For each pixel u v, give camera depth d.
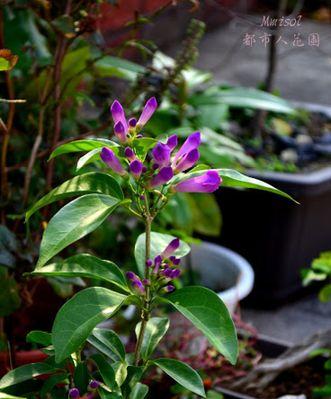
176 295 0.53
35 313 0.90
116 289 0.95
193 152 0.52
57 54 0.83
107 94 0.96
